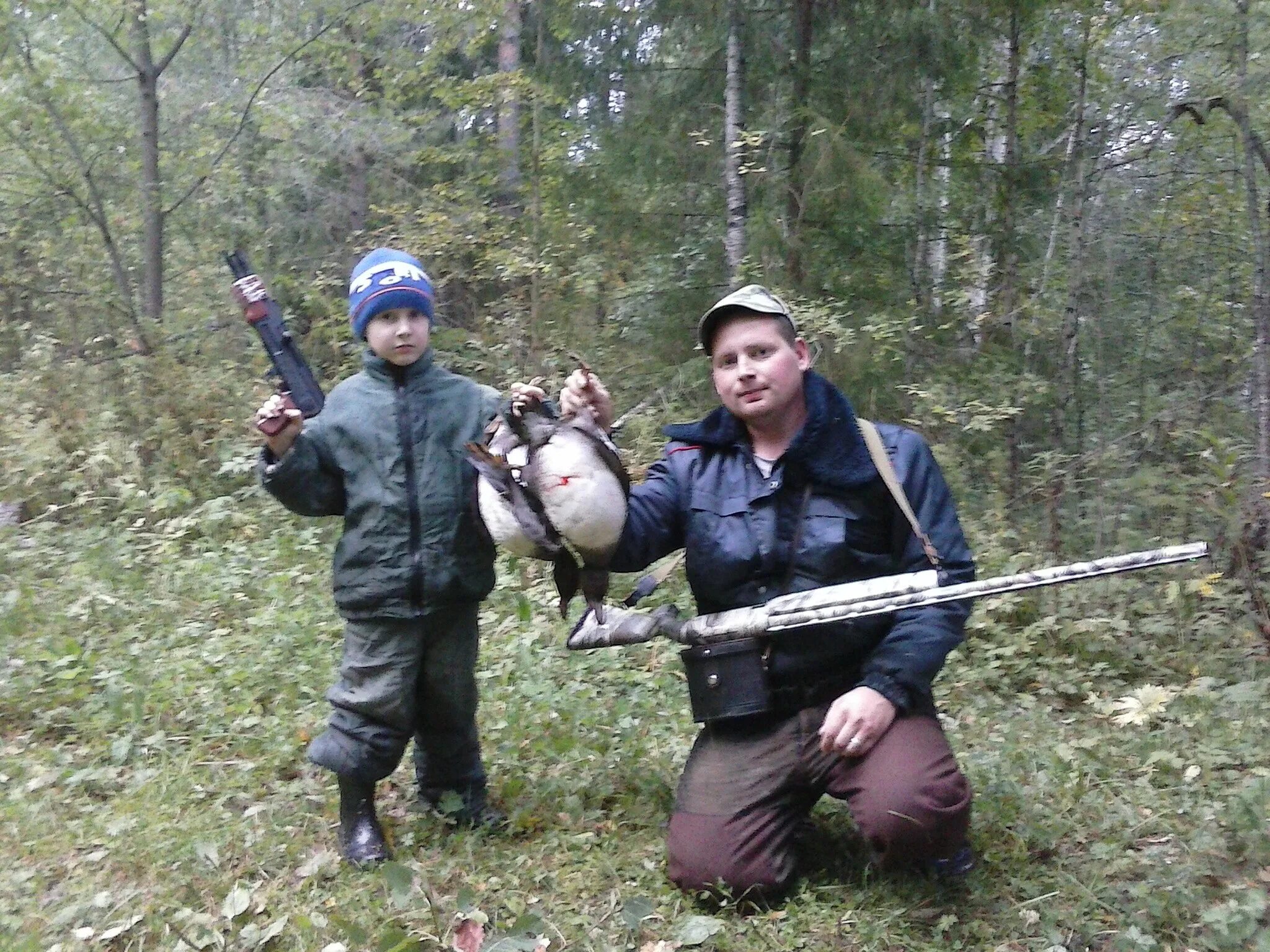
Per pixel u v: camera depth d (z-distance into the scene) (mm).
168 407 7598
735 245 8586
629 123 9531
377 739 3141
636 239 9672
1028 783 3598
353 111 11859
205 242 11773
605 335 9367
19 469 7281
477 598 3221
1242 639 5016
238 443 7516
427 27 12516
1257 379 7293
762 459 3135
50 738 4090
